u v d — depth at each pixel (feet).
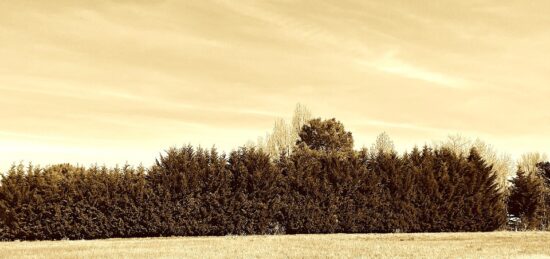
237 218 116.78
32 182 110.22
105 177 112.68
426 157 133.69
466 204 131.75
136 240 100.07
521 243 87.04
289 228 119.85
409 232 126.41
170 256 67.41
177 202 114.62
